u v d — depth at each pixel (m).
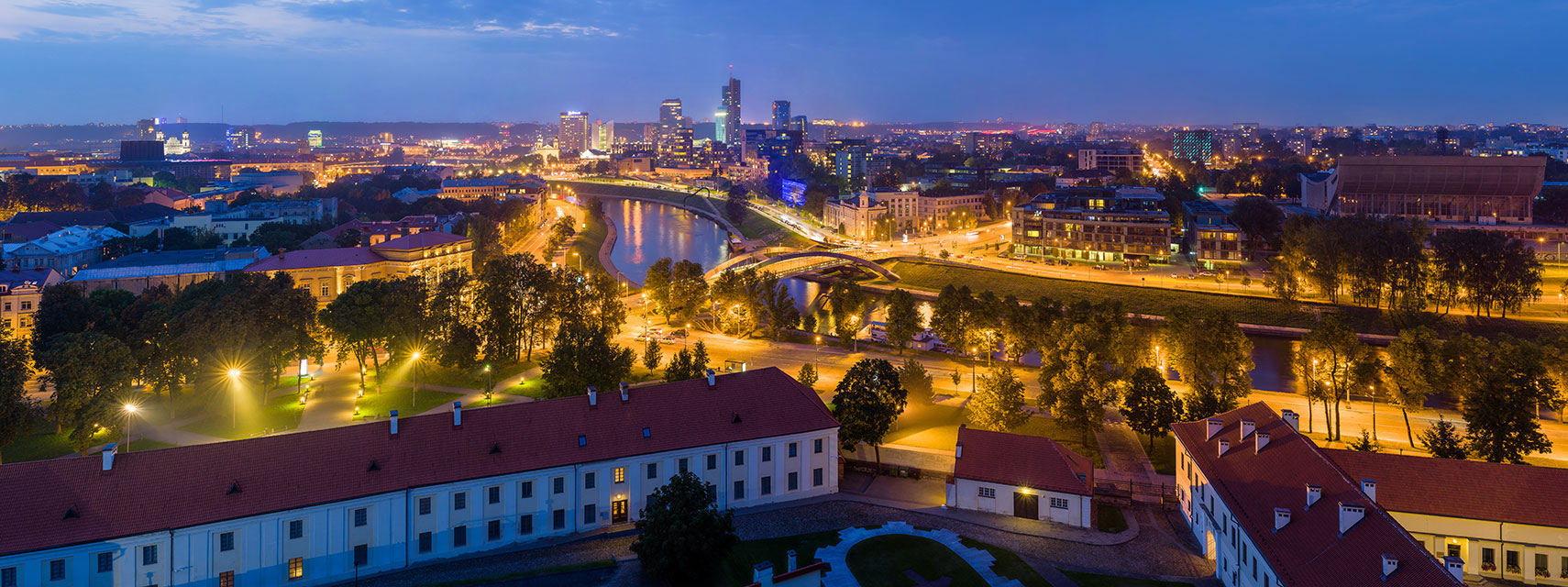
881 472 121.81
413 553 94.69
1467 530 85.06
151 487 86.25
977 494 108.19
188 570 85.00
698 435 107.75
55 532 80.31
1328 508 76.75
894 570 90.81
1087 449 131.25
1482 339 140.00
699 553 86.25
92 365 125.31
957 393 166.75
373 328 160.62
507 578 88.75
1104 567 92.44
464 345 167.88
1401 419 148.00
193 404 152.62
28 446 130.62
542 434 103.19
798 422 112.94
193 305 178.38
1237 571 84.75
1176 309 169.00
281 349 150.62
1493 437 110.50
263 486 89.56
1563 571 82.38
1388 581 64.69
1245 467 92.00
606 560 93.00
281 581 88.75
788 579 71.06
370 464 94.38
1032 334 185.12
